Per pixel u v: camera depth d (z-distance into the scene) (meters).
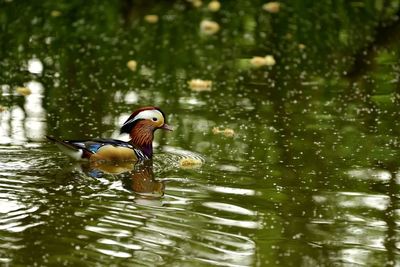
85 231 9.60
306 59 19.22
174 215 10.24
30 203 10.46
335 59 19.19
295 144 13.36
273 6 23.88
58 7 23.31
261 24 22.34
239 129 14.19
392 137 13.77
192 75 17.77
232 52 19.72
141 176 11.82
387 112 15.25
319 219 10.27
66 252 8.99
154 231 9.69
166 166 12.31
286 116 14.98
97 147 12.41
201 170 12.09
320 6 24.06
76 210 10.28
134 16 22.89
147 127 12.86
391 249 9.41
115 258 8.88
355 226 10.07
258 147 13.21
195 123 14.52
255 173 11.97
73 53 19.19
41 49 19.38
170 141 13.54
